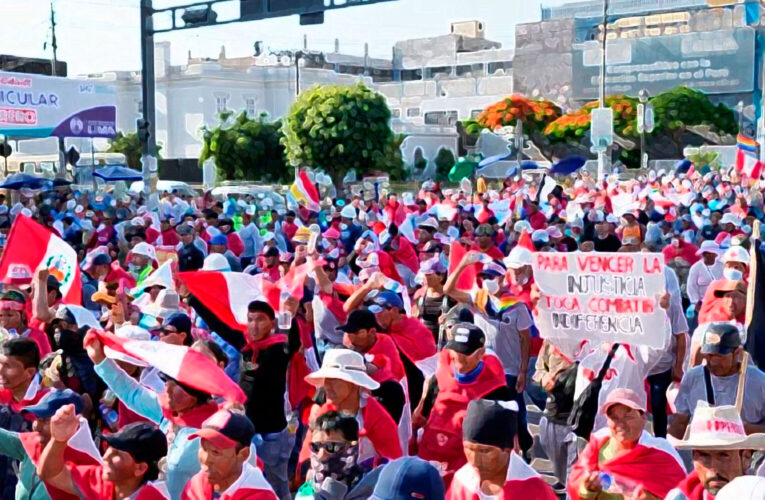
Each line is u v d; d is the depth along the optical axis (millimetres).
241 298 7547
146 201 25062
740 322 7801
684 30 80188
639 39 76812
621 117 68375
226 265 8766
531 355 9727
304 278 8508
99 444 6984
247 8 23297
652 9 83125
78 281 8688
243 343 7508
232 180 54719
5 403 5977
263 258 11969
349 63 98625
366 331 6551
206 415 5586
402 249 14141
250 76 69500
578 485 5219
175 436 5504
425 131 70062
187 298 8492
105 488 4898
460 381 6195
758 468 4902
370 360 6465
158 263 11523
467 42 100625
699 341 7172
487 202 25250
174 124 68188
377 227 17969
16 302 7508
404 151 68562
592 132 45156
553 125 67125
